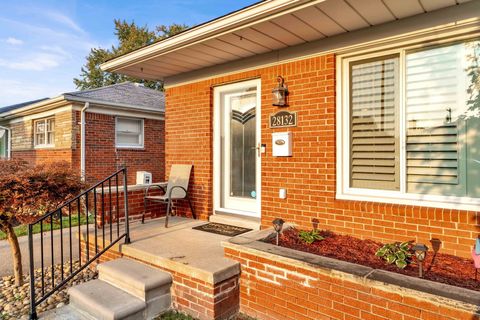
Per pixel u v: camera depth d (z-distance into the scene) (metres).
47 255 4.89
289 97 4.15
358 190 3.78
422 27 3.24
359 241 3.46
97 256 3.66
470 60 3.15
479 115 3.11
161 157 11.38
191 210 5.37
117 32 25.30
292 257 2.88
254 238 3.49
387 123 3.60
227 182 5.16
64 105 9.44
